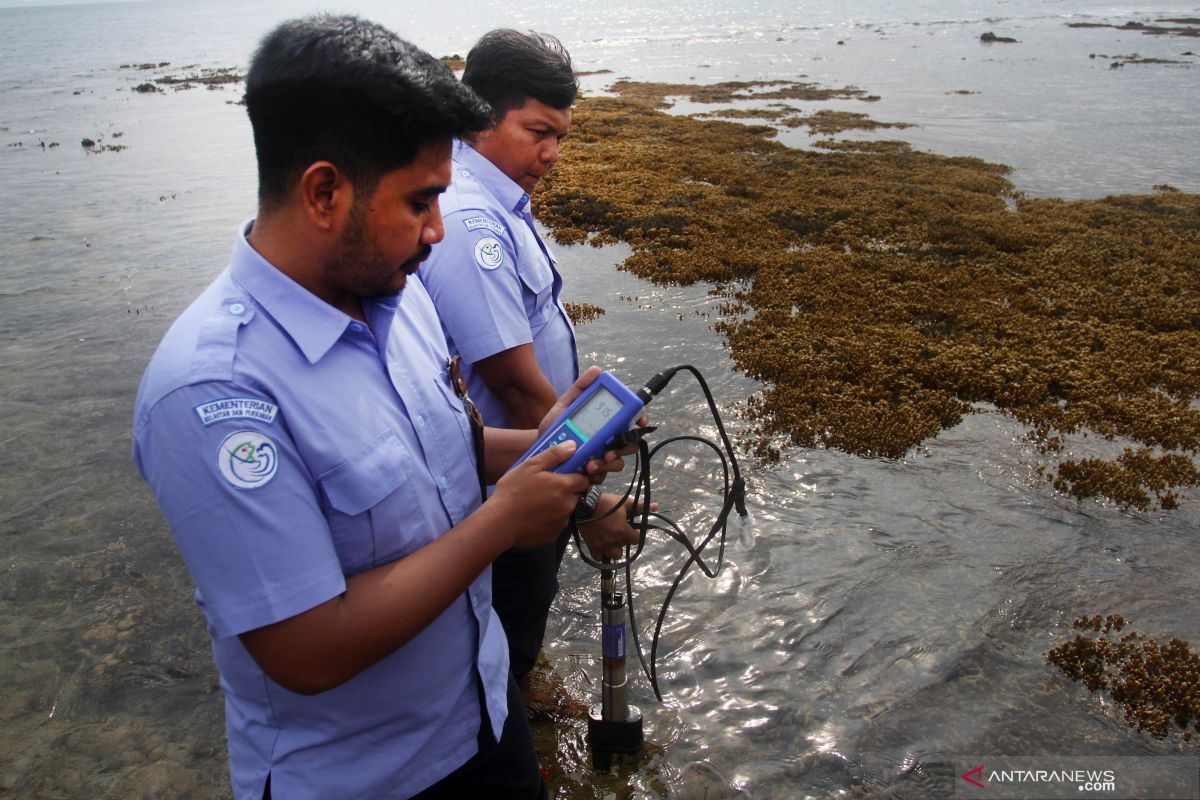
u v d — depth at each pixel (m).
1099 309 9.19
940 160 17.42
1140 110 22.69
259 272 1.63
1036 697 4.09
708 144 19.38
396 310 1.90
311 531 1.61
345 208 1.57
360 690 1.86
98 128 24.56
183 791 3.60
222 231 13.38
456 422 1.99
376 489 1.71
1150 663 4.25
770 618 4.60
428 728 1.98
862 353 8.04
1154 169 16.62
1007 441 6.63
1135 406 7.07
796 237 12.23
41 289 10.69
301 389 1.64
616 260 11.55
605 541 2.95
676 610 4.67
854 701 4.05
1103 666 4.28
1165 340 8.43
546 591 3.42
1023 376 7.60
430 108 1.52
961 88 27.80
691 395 7.41
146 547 5.39
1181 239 11.74
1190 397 7.30
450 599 1.75
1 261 11.95
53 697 4.14
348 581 1.70
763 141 19.64
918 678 4.20
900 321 8.98
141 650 4.48
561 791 3.53
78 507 5.86
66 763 3.74
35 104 30.17
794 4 79.31
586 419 2.13
